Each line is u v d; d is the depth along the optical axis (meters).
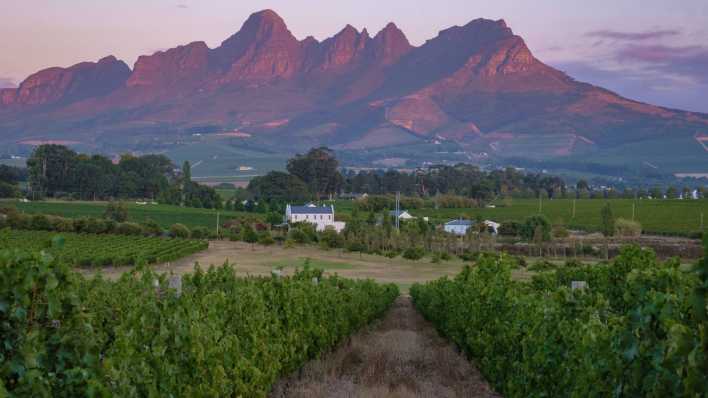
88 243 67.31
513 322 14.75
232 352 12.02
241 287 15.47
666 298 6.76
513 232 96.81
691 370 5.12
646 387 6.56
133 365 8.63
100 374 6.89
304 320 17.83
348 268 65.12
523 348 12.69
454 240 83.25
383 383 15.08
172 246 68.69
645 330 6.82
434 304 28.73
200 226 98.31
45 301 6.45
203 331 11.02
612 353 7.82
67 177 144.88
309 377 16.58
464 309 20.27
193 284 16.81
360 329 27.61
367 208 141.38
